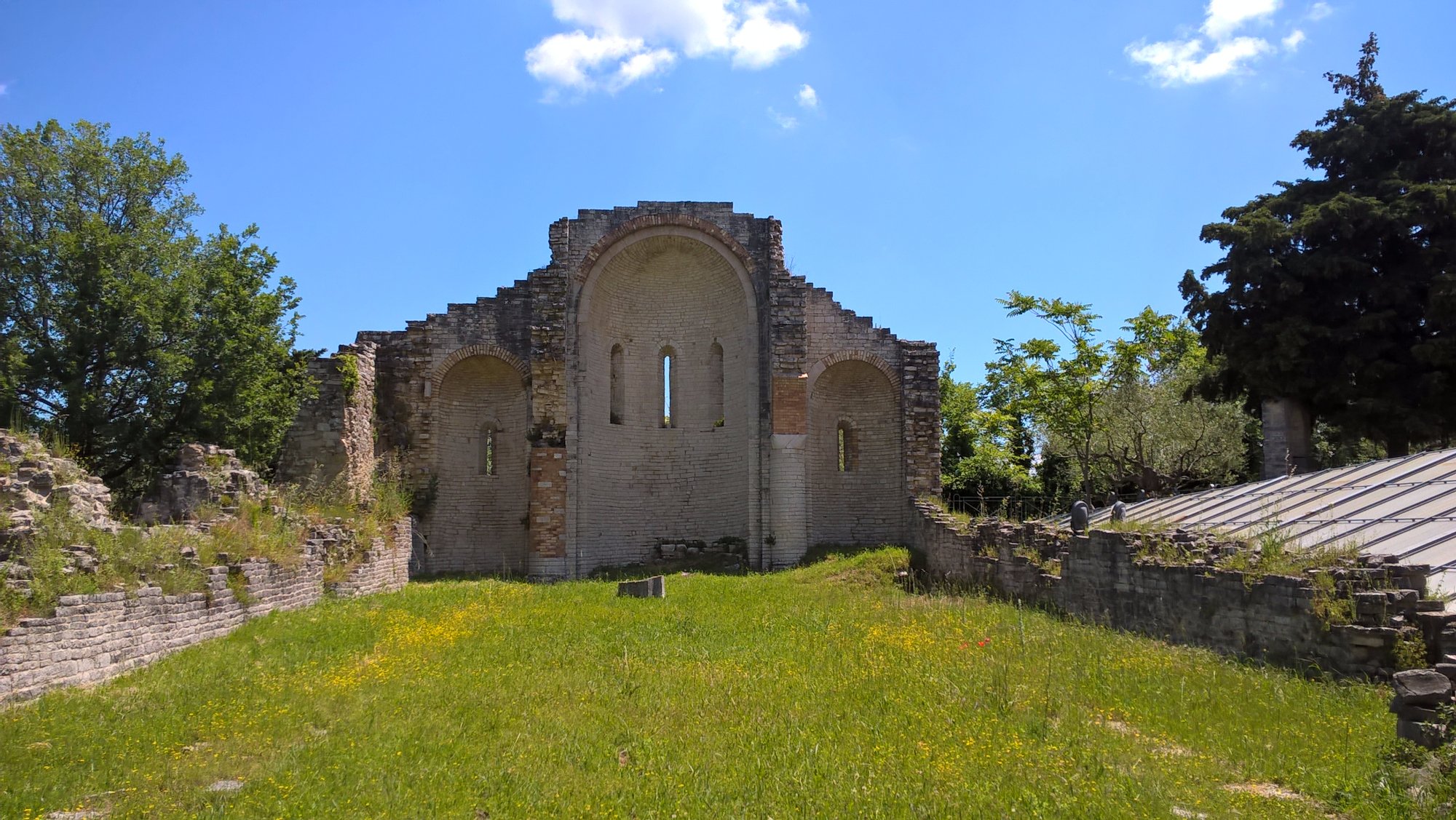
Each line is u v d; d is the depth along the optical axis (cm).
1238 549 1353
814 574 2588
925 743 897
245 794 795
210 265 2664
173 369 2336
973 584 2172
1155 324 3462
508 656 1382
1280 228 2902
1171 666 1188
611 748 922
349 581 2103
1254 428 3694
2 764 864
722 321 3291
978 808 730
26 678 1088
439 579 2834
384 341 3147
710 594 2122
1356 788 733
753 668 1266
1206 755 855
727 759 873
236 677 1224
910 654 1320
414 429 3098
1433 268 2766
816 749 888
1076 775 801
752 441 3106
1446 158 2886
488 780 828
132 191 2692
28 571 1171
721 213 3212
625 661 1304
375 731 989
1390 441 2742
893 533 3212
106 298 2345
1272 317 2923
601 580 2844
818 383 3253
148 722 1009
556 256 3111
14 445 1469
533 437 2998
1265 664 1165
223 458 1936
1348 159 3047
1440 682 790
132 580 1320
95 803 791
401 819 741
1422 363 2697
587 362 3144
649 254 3269
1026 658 1266
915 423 3188
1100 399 3466
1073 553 1702
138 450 2383
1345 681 1041
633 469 3259
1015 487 4256
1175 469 3522
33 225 2536
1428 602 1045
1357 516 1550
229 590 1555
